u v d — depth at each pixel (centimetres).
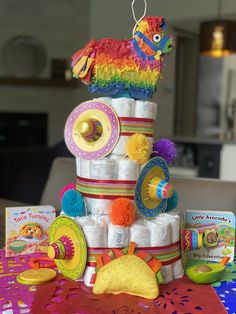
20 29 581
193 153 420
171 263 99
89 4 588
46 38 593
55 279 98
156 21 100
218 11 452
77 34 597
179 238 103
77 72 101
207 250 113
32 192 341
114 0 514
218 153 394
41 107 590
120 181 98
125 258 93
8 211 114
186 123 610
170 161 109
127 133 100
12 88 569
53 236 104
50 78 593
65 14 595
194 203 161
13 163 339
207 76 600
